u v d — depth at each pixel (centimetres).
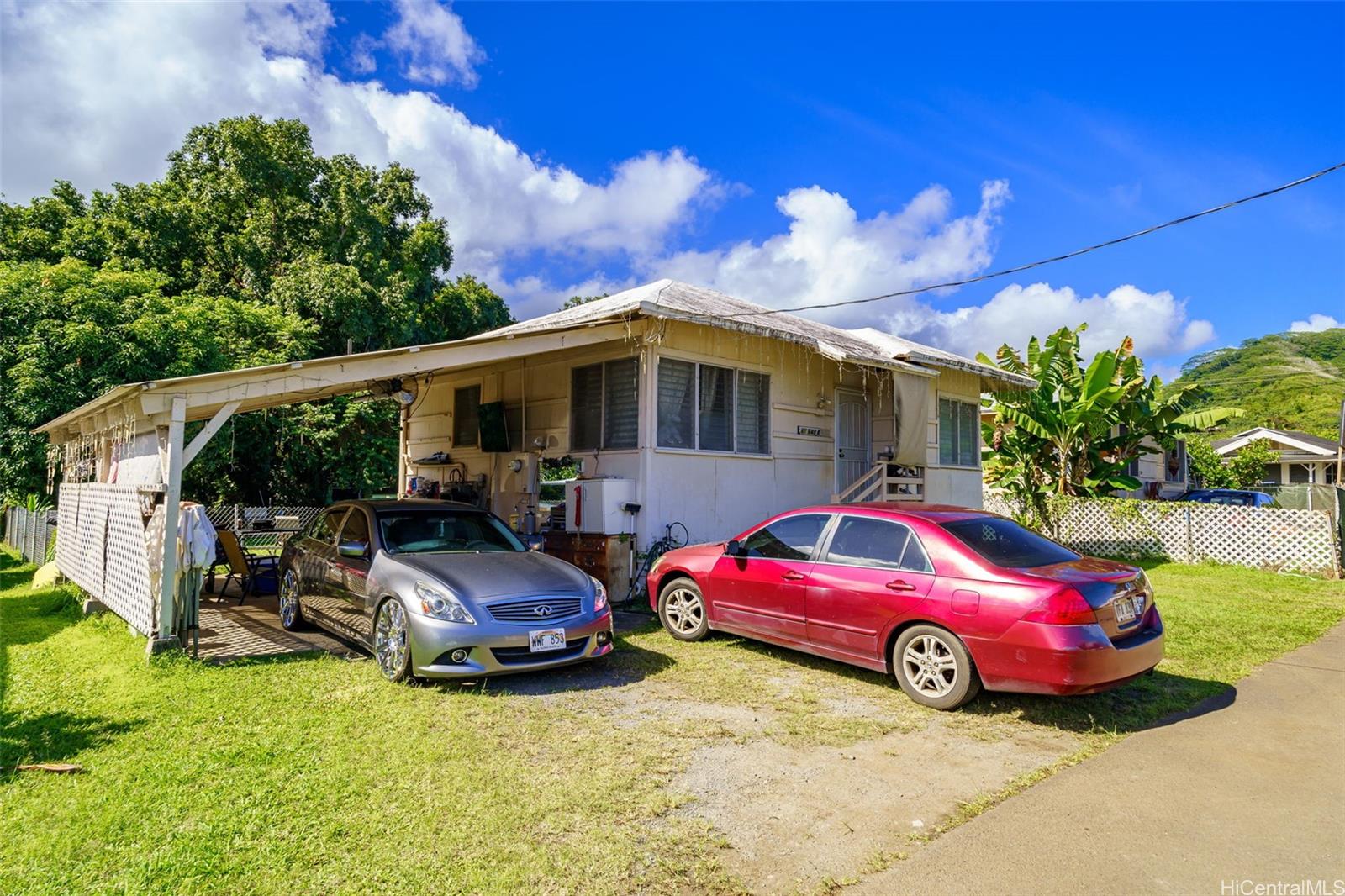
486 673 536
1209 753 437
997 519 565
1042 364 1639
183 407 614
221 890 285
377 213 2366
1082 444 1662
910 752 436
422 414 1411
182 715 476
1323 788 389
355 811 350
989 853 321
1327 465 3247
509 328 1261
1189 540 1386
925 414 1160
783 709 509
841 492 1217
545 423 1112
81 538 922
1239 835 338
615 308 948
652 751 432
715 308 1048
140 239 1969
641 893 289
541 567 630
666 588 730
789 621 602
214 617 823
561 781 388
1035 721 489
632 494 932
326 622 677
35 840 322
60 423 1076
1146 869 308
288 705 498
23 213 1970
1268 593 1029
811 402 1183
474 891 288
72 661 617
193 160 2280
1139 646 482
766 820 349
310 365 677
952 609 495
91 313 1397
